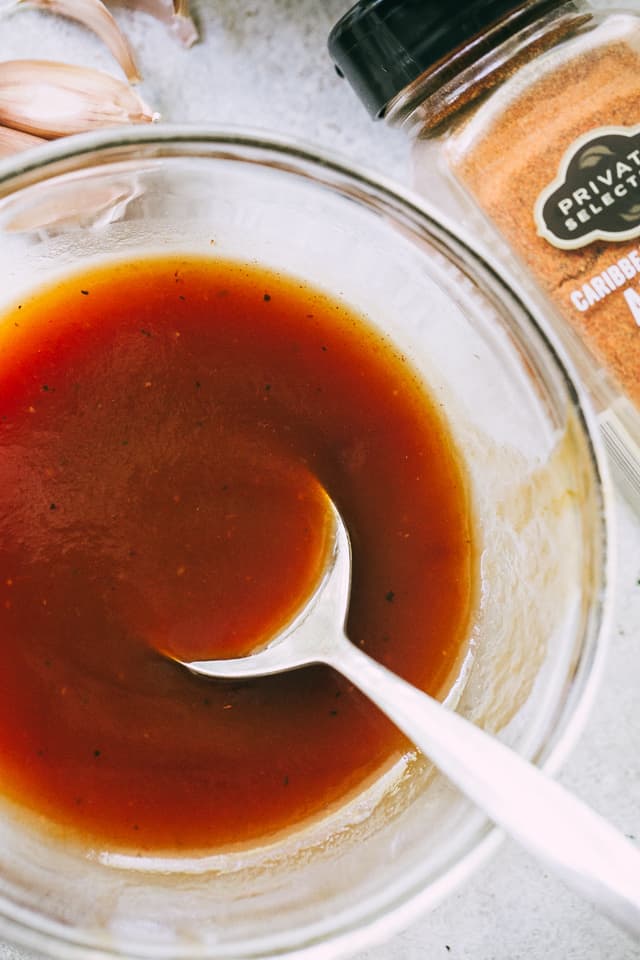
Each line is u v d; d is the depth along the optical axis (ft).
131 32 1.05
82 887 0.94
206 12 1.06
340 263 0.99
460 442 0.99
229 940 0.93
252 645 0.93
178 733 0.94
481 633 0.97
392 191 0.93
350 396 0.98
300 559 0.94
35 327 0.96
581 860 0.81
